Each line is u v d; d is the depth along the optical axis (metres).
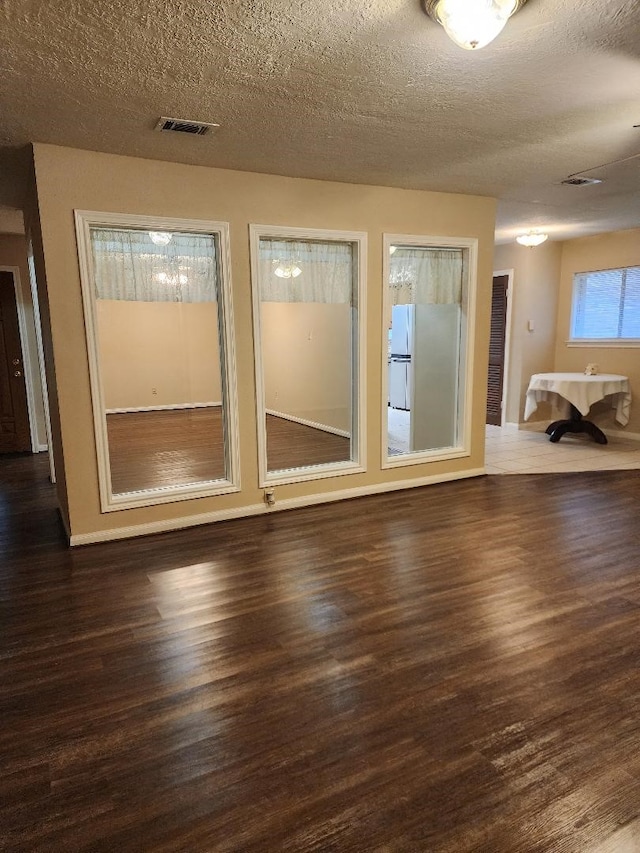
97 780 1.59
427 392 5.09
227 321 3.62
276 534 3.53
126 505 3.47
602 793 1.52
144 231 3.38
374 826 1.43
